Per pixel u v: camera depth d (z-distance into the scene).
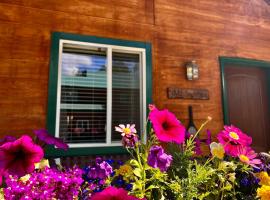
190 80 4.24
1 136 3.11
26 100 3.26
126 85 3.86
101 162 2.04
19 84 3.26
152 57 4.01
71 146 3.35
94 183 2.04
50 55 3.41
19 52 3.31
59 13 3.56
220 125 4.34
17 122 3.19
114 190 1.29
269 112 4.97
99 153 3.46
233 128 2.06
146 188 1.88
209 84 4.39
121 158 3.52
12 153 1.46
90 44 3.64
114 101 3.75
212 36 4.55
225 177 1.99
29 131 3.22
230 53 4.68
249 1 5.03
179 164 2.17
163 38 4.15
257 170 2.35
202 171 1.87
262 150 4.80
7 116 3.16
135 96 3.88
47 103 3.32
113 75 3.81
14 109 3.20
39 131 2.16
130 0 4.00
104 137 3.60
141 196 1.74
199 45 4.41
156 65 4.03
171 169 2.14
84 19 3.67
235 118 4.68
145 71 3.91
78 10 3.66
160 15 4.19
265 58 5.01
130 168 1.96
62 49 3.53
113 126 3.67
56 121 3.32
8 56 3.26
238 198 2.24
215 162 2.04
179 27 4.30
